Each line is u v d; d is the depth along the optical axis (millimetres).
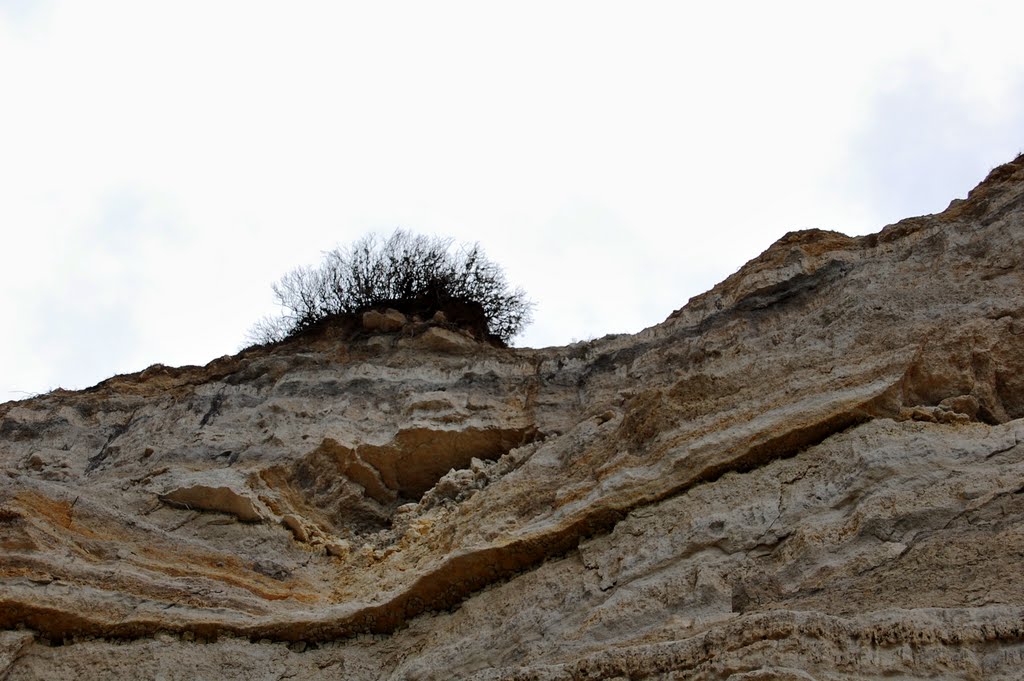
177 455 13953
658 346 13828
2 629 10258
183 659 10375
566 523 10523
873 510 8852
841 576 8430
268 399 14992
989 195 12461
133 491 13148
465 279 18188
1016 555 7777
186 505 12836
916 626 7383
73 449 14820
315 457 13570
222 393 15438
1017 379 10148
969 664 7020
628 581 9516
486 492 12086
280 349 16750
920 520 8602
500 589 10461
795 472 9820
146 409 15469
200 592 11062
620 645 8766
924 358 10445
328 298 17891
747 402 10930
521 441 13586
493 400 14281
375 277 17859
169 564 11430
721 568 9164
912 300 11398
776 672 7371
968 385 10125
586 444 12062
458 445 13625
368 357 15797
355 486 13445
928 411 9820
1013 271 11164
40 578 10562
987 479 8664
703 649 8008
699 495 10117
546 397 14117
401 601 10773
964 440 9281
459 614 10430
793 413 10297
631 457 10984
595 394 13664
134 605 10695
